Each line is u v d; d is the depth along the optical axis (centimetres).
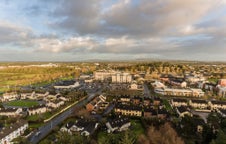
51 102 14862
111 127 9756
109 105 15375
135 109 12825
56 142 8275
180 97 19000
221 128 8300
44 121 11419
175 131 8588
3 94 18988
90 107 13625
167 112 12288
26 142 8438
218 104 15288
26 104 16438
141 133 9550
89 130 9231
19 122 10250
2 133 8831
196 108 14988
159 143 7688
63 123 10906
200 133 8800
